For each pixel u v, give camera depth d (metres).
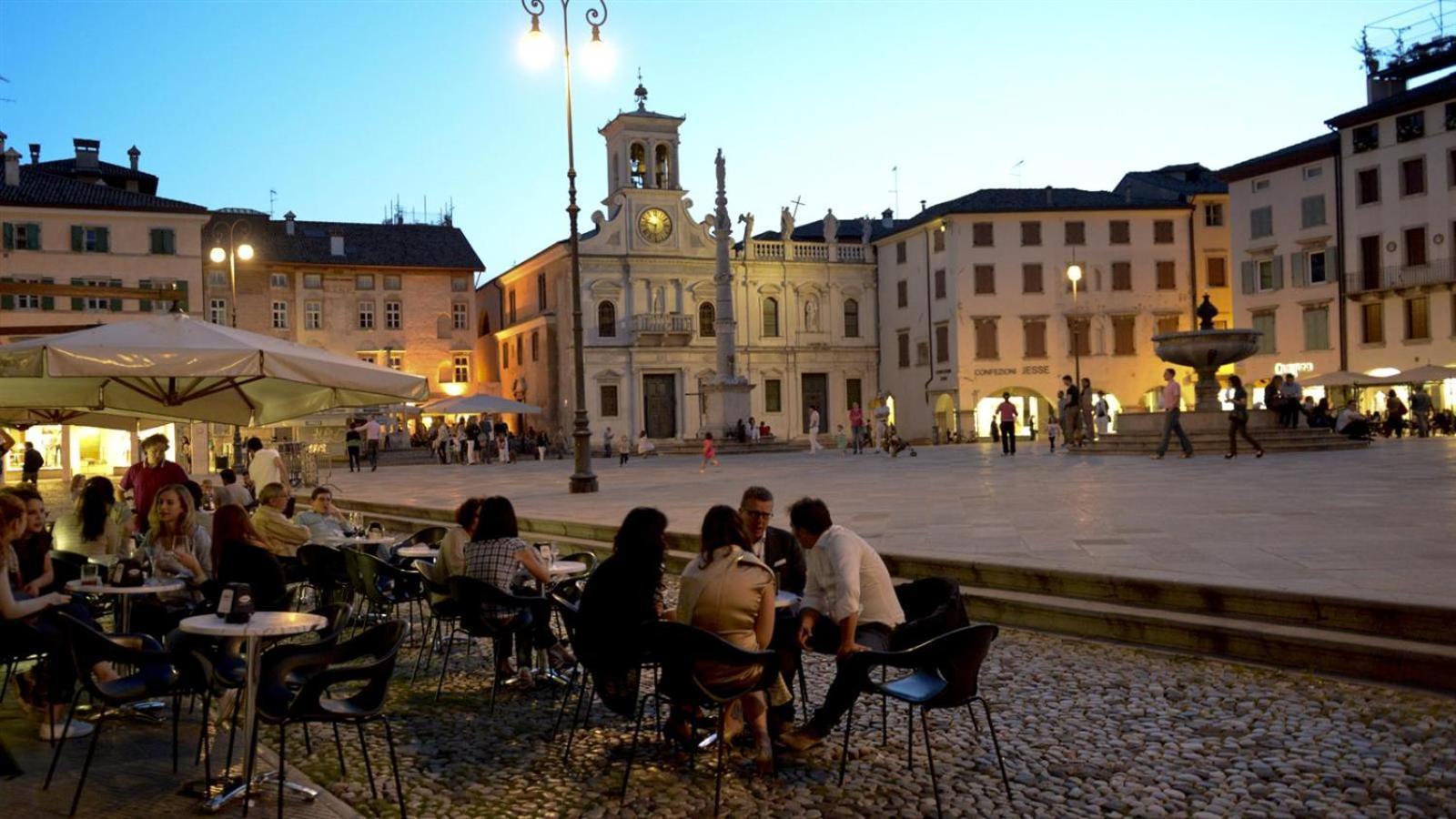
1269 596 8.72
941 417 61.19
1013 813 5.84
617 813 6.05
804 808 6.03
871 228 68.00
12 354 9.46
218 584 7.95
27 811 6.04
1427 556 10.10
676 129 61.31
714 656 6.12
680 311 61.25
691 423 61.09
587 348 59.03
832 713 6.65
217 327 10.89
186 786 6.41
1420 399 42.09
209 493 17.73
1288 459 25.08
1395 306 49.97
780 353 63.56
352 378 10.77
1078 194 62.97
